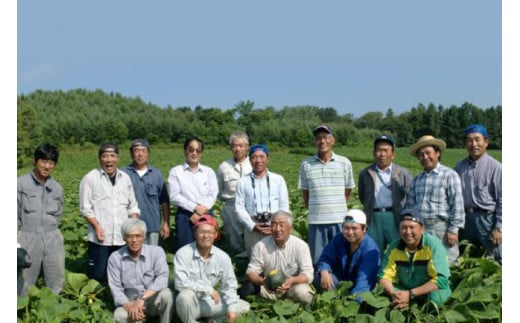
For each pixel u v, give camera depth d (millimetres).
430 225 7520
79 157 65750
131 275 6816
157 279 6793
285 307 6629
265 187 8008
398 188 7918
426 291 6500
